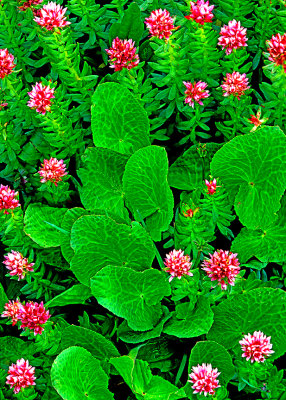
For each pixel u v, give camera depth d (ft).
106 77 1.78
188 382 1.72
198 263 1.78
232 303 1.74
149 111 1.79
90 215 1.67
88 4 1.73
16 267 1.79
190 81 1.76
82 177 1.81
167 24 1.63
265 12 1.73
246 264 1.80
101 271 1.67
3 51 1.70
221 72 1.77
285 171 1.65
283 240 1.75
